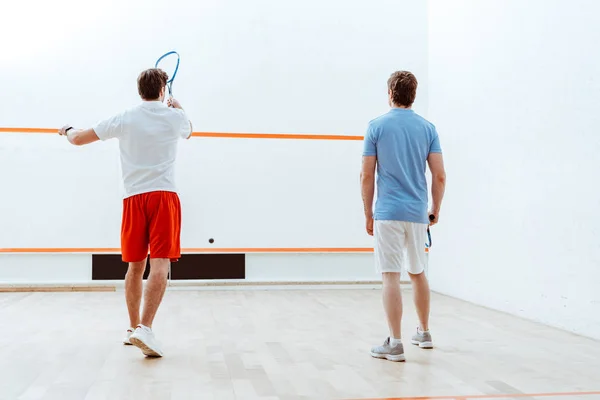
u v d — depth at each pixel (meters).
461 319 3.92
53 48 5.17
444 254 5.23
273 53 5.45
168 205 2.78
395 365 2.62
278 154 5.43
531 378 2.42
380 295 5.08
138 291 2.94
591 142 3.32
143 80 2.85
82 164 5.18
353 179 5.52
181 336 3.25
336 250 5.48
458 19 5.01
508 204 4.19
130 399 2.09
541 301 3.78
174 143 2.87
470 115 4.78
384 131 2.77
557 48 3.64
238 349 2.93
